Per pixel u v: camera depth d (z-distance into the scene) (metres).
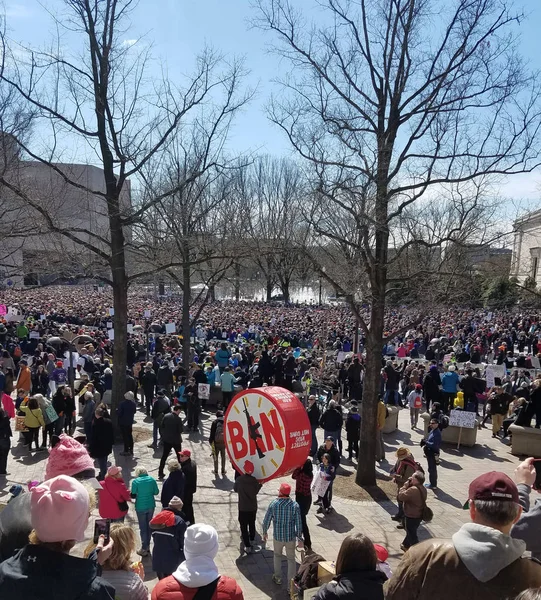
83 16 12.73
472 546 2.17
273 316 44.44
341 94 10.70
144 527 7.90
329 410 13.41
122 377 14.03
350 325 35.84
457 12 10.05
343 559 3.32
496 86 9.98
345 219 11.63
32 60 19.09
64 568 2.07
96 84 13.06
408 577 2.26
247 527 8.26
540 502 3.41
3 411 11.05
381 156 10.47
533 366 25.95
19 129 10.98
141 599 3.96
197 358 22.33
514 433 14.51
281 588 7.15
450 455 14.46
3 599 2.00
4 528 2.79
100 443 10.71
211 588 3.88
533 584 2.13
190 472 8.66
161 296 61.16
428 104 11.70
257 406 8.70
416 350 32.81
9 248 14.91
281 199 45.97
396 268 13.22
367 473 11.41
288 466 8.34
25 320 33.41
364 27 10.62
